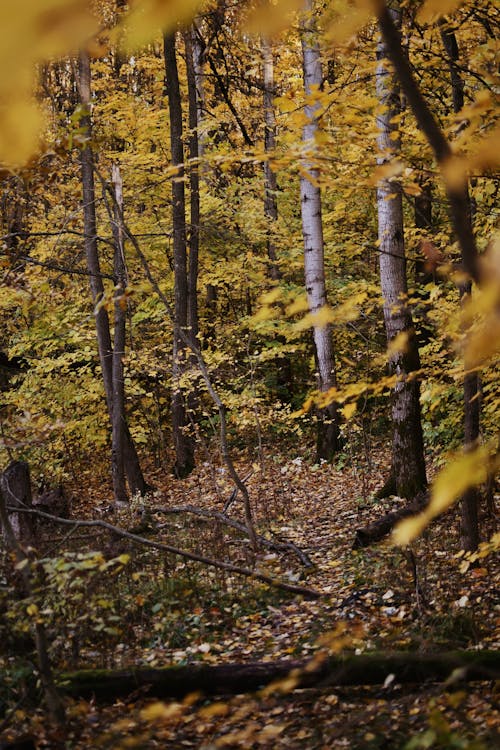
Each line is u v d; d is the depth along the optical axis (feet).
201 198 51.24
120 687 14.82
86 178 40.45
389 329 30.71
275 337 55.06
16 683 14.71
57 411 47.26
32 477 40.96
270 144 52.95
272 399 57.06
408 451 32.01
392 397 32.42
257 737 11.05
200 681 14.74
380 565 23.09
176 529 29.84
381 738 12.16
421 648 15.57
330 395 10.62
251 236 49.98
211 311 57.52
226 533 30.19
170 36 42.65
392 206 29.89
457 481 3.19
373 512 31.37
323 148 11.07
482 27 17.31
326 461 43.78
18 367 55.01
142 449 57.93
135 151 53.16
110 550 22.76
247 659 17.29
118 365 40.93
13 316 49.49
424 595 19.17
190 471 48.98
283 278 57.21
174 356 44.47
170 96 44.78
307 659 15.05
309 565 24.94
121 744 12.29
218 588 22.29
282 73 52.70
